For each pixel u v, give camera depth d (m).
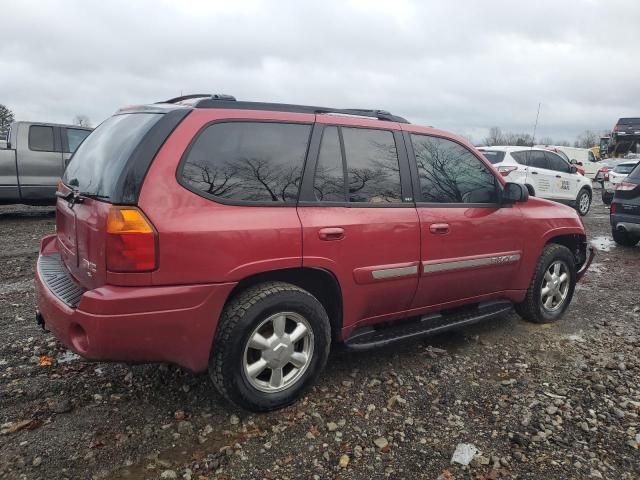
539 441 3.02
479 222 4.17
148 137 2.84
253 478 2.65
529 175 13.05
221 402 3.32
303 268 3.23
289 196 3.21
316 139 3.37
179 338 2.84
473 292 4.31
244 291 3.08
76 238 3.16
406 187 3.79
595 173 27.72
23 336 4.31
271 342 3.12
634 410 3.39
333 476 2.68
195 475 2.65
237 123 3.10
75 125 11.03
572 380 3.81
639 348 4.45
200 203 2.87
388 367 3.91
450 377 3.80
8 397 3.32
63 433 2.96
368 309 3.64
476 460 2.83
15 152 10.25
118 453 2.80
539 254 4.76
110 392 3.42
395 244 3.62
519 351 4.32
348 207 3.44
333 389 3.55
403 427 3.13
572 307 5.58
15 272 6.41
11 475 2.60
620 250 9.24
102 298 2.65
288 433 3.03
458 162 4.21
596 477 2.72
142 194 2.73
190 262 2.80
